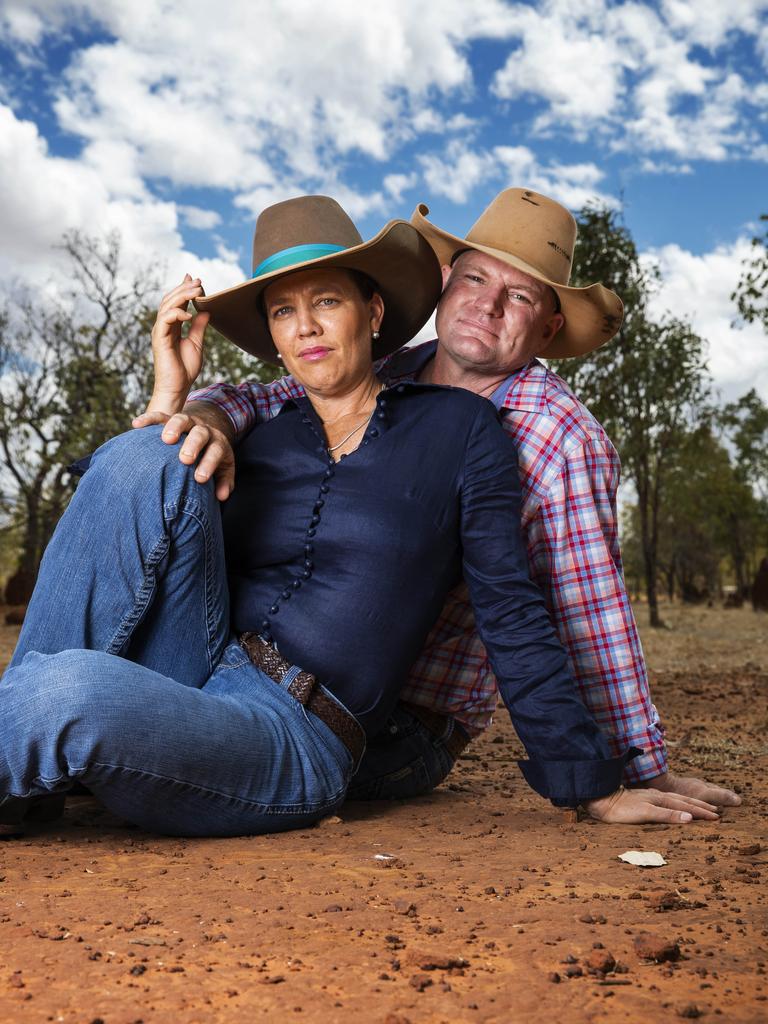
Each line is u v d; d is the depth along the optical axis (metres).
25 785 2.83
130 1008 1.71
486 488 3.33
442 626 3.74
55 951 1.98
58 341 25.48
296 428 3.47
